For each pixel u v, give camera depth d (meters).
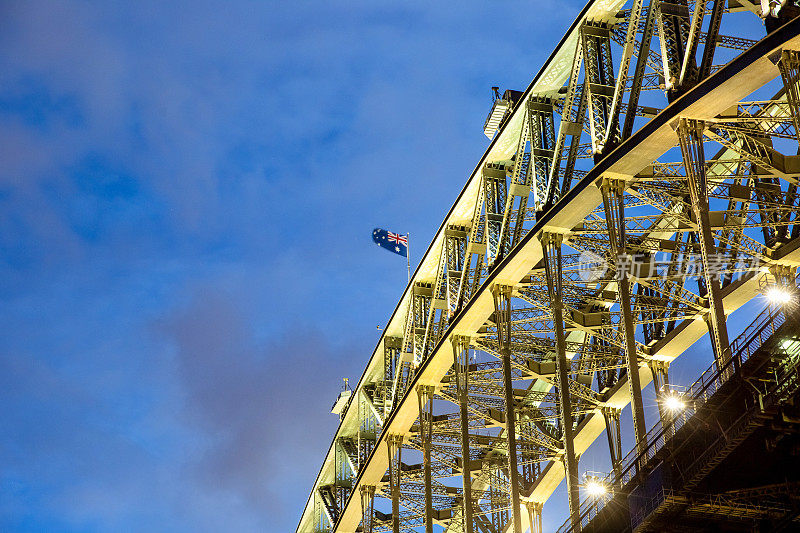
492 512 98.44
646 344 82.50
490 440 94.88
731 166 73.88
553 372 86.44
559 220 67.00
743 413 46.34
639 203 66.25
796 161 60.53
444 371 84.44
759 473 48.47
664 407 52.91
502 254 72.94
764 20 53.09
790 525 46.84
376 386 102.00
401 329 95.56
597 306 83.06
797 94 50.78
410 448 94.44
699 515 48.84
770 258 68.94
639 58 59.62
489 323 80.12
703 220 54.97
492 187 75.69
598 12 64.19
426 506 85.31
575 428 89.75
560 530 60.72
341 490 115.25
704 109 56.03
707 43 55.38
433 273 87.69
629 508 52.25
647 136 58.44
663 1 58.50
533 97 70.12
